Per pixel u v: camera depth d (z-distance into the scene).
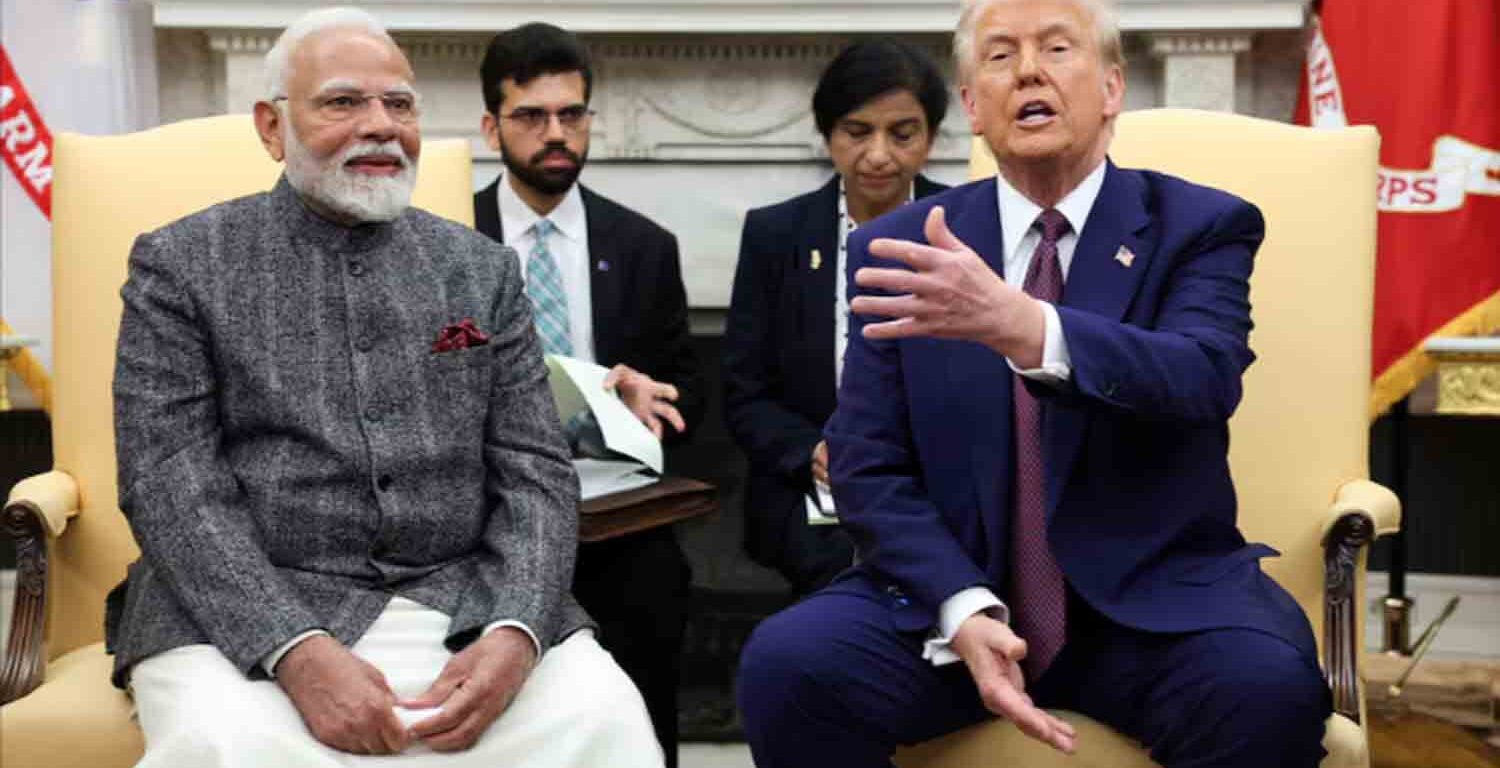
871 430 2.04
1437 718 3.18
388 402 2.08
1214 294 1.95
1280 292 2.33
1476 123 3.19
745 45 3.56
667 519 2.50
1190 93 3.49
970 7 2.04
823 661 1.88
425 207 2.51
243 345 2.05
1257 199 2.35
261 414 2.05
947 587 1.88
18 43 3.38
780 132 3.59
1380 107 3.24
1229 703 1.79
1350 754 1.90
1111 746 1.92
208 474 2.01
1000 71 1.98
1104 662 1.92
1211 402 1.85
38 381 3.37
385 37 2.14
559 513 2.12
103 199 2.42
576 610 2.15
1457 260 3.20
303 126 2.07
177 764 1.81
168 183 2.44
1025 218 2.04
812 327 2.88
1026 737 1.93
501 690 1.92
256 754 1.81
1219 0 3.39
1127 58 3.58
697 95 3.58
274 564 2.05
